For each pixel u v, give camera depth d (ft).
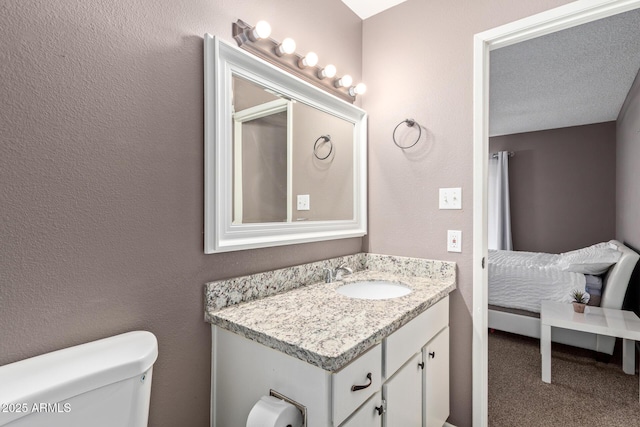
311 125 5.03
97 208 2.76
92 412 2.30
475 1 4.98
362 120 6.08
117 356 2.54
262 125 4.20
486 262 4.97
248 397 3.19
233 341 3.35
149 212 3.10
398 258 5.70
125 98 2.93
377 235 6.07
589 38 7.16
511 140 16.14
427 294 4.27
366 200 6.14
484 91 4.93
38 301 2.46
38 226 2.45
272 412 2.61
